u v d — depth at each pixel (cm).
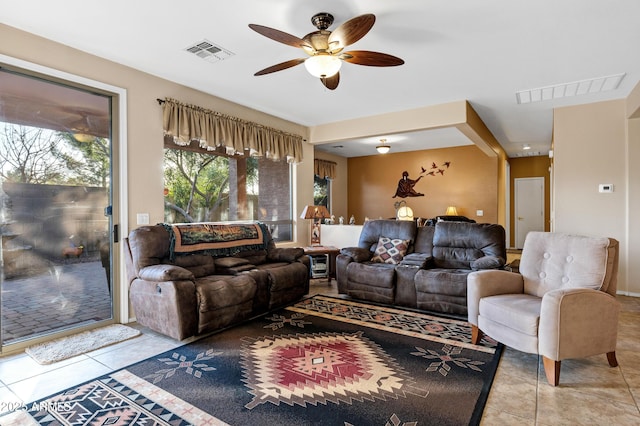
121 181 331
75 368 239
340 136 551
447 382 220
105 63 319
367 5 236
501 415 186
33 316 281
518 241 916
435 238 432
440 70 349
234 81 378
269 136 494
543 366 245
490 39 286
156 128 360
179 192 398
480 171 763
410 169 850
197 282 305
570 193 470
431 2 233
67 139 302
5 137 268
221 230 389
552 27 266
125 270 331
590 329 224
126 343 284
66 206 301
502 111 496
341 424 178
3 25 260
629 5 237
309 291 464
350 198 940
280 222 544
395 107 477
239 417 183
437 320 343
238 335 302
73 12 244
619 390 212
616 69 348
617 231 445
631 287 438
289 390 211
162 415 185
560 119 476
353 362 248
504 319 247
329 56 248
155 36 280
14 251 272
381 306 392
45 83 289
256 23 260
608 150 449
